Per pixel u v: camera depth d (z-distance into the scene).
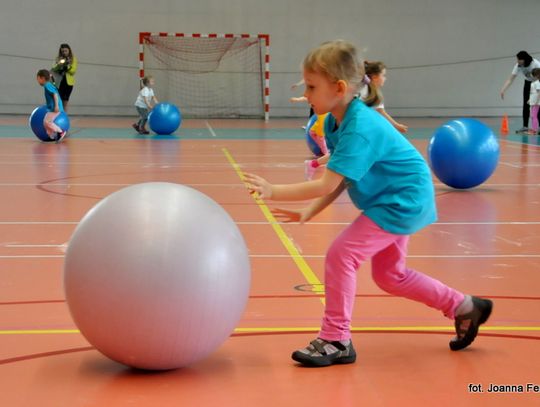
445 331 4.25
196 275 3.24
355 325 4.35
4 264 5.74
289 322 4.39
